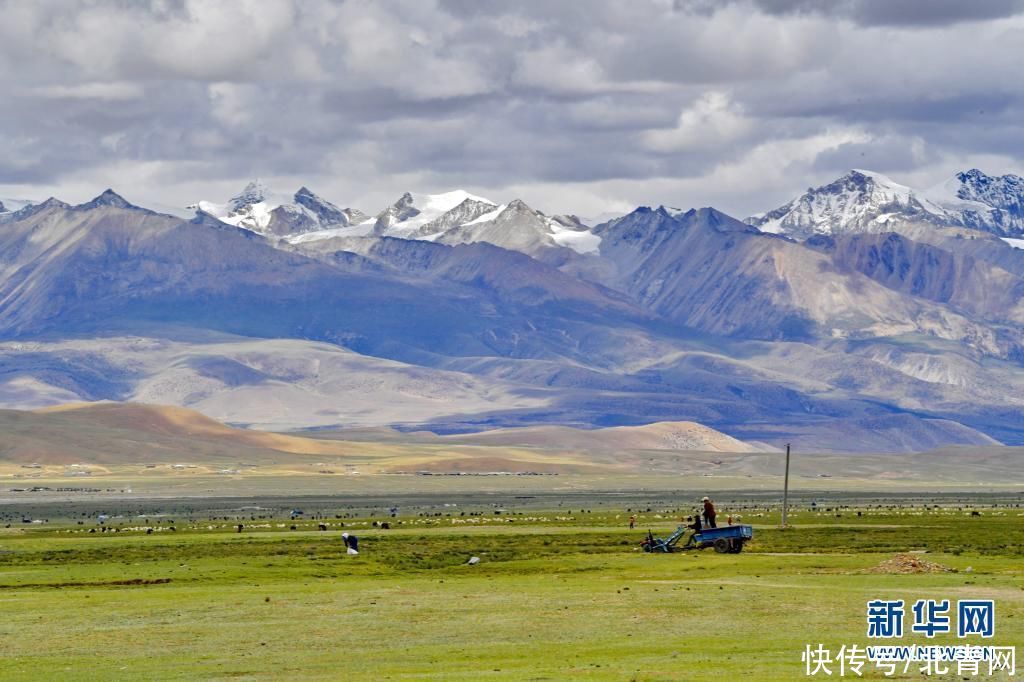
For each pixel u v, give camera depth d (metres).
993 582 197.88
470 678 131.00
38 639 159.75
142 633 163.00
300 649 152.00
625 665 137.88
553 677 130.62
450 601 185.38
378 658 145.88
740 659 140.62
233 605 184.25
